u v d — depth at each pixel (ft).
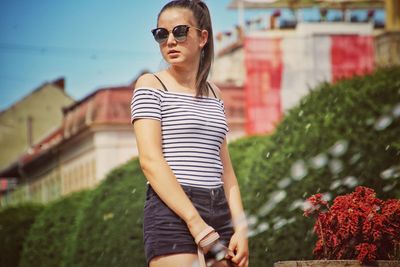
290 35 76.89
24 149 136.98
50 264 49.42
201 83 13.34
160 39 13.35
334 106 29.99
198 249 12.34
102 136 97.60
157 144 12.78
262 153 30.78
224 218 12.92
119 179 40.96
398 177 26.73
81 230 41.93
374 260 16.08
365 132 28.37
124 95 97.81
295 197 28.02
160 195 12.50
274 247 27.76
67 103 135.33
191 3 13.50
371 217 16.51
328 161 28.12
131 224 38.47
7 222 55.21
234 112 84.23
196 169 12.84
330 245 17.01
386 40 76.69
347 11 77.05
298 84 76.07
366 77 31.01
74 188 112.16
